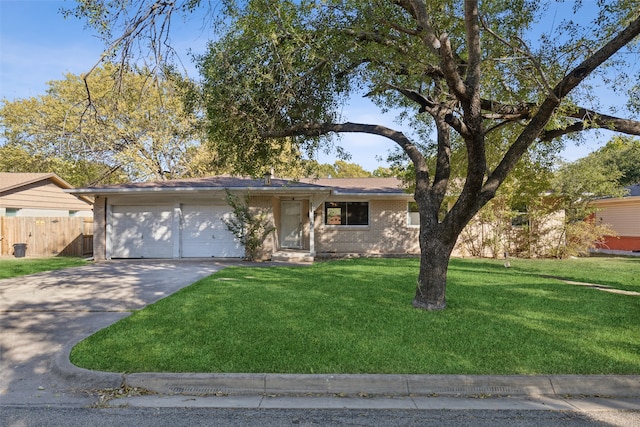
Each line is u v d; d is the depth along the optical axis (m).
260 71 7.48
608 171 19.30
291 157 9.84
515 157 6.67
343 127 8.16
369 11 7.02
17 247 18.59
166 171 27.42
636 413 3.84
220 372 4.43
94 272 12.32
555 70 7.54
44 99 25.62
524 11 7.61
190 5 6.13
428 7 7.56
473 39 5.71
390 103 9.95
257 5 6.90
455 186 14.66
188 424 3.62
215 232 16.56
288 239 18.98
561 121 7.51
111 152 24.16
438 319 6.42
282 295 8.25
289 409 3.91
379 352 4.96
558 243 18.17
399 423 3.63
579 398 4.18
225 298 7.96
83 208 26.48
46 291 9.20
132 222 16.53
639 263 15.68
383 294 8.38
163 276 11.41
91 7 5.34
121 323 6.27
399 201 19.14
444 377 4.31
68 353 5.07
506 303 7.66
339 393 4.26
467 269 13.20
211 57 7.75
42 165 26.45
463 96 5.85
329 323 6.17
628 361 4.75
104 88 19.58
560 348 5.16
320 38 7.41
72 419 3.71
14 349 5.47
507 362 4.70
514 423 3.63
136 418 3.73
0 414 3.81
